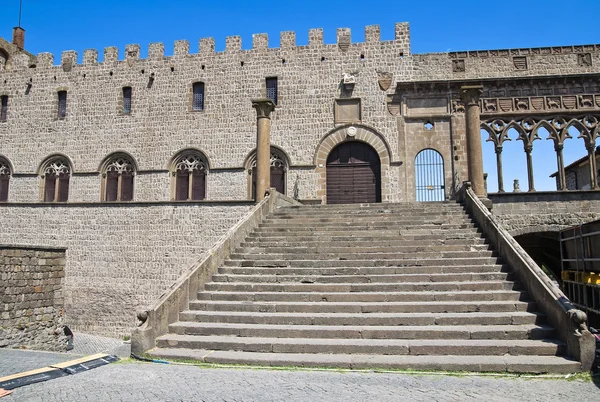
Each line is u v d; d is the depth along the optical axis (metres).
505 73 27.12
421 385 8.36
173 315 11.73
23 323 17.98
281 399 7.68
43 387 8.48
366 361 9.45
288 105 28.56
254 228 17.70
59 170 30.61
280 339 10.65
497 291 12.01
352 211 18.98
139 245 26.75
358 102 28.03
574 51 26.80
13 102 31.77
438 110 27.25
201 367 9.73
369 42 28.45
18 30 35.72
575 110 25.67
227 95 29.23
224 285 13.28
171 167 29.11
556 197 23.06
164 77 30.06
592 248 15.86
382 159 27.22
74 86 31.06
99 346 22.53
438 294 11.91
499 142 26.03
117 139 29.94
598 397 7.70
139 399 7.75
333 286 12.73
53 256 19.67
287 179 27.84
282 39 29.23
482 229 15.88
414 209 18.72
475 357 9.55
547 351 9.63
